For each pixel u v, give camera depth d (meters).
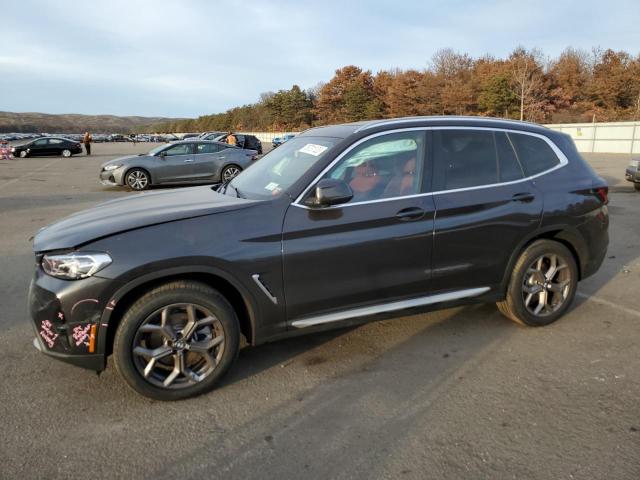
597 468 2.38
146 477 2.38
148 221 2.96
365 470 2.40
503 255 3.76
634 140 32.50
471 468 2.40
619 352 3.59
